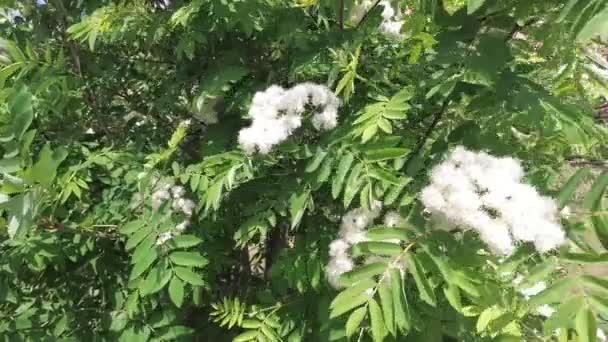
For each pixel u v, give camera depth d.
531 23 0.40
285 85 0.51
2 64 0.49
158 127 0.61
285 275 0.45
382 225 0.38
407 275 0.39
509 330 0.41
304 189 0.42
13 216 0.40
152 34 0.51
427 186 0.36
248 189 0.47
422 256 0.33
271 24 0.49
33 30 0.59
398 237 0.34
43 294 0.54
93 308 0.53
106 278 0.54
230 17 0.46
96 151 0.54
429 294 0.32
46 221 0.46
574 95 0.48
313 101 0.42
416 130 0.47
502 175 0.35
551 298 0.31
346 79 0.39
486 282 0.35
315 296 0.46
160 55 0.59
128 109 0.63
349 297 0.32
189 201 0.48
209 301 0.57
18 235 0.41
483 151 0.39
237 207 0.52
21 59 0.48
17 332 0.50
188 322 0.58
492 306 0.39
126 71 0.61
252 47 0.53
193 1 0.46
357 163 0.39
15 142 0.42
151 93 0.62
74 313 0.52
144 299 0.48
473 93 0.41
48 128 0.55
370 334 0.39
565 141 0.46
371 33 0.45
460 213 0.33
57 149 0.42
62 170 0.49
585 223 0.34
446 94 0.38
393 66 0.47
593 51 0.51
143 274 0.46
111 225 0.50
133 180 0.49
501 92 0.39
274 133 0.41
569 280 0.31
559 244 0.33
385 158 0.37
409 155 0.44
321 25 0.50
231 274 0.61
